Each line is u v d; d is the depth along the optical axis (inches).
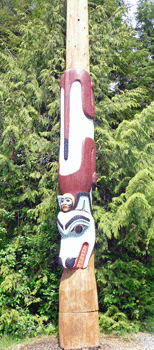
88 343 188.5
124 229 303.0
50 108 330.0
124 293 272.4
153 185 217.6
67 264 192.4
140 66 413.1
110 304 258.1
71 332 189.0
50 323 254.5
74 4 244.8
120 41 346.0
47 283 267.3
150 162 261.4
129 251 309.0
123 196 263.7
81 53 232.7
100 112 314.0
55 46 333.7
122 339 222.7
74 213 195.3
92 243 203.6
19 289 250.2
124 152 276.8
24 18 394.9
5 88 307.9
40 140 301.1
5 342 224.4
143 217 231.3
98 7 362.6
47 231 278.8
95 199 313.3
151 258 307.3
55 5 350.9
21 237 274.1
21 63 348.8
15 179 304.2
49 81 319.6
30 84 314.0
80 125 210.7
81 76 218.2
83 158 205.2
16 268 270.5
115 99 318.3
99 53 342.0
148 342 217.6
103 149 291.1
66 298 195.6
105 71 335.9
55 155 309.4
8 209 311.6
